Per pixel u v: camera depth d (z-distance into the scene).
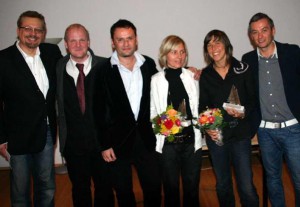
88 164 2.30
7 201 3.14
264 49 2.08
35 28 2.04
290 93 2.05
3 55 2.07
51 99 2.23
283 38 3.96
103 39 3.81
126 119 2.09
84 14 3.76
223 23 3.87
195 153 2.13
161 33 3.84
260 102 2.18
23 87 2.06
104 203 2.36
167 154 2.11
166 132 1.98
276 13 3.88
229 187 2.21
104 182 2.32
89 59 2.25
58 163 4.14
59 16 3.75
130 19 3.80
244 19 3.87
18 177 2.15
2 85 2.06
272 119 2.16
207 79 2.14
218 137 2.06
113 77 2.06
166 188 2.18
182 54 2.11
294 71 2.06
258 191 3.02
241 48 3.94
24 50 2.12
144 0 3.76
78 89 2.17
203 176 3.57
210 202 2.86
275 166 2.28
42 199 2.30
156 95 2.12
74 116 2.18
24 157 2.17
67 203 3.01
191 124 2.12
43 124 2.17
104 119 2.11
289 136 2.13
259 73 2.14
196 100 2.15
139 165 2.20
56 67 2.26
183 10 3.81
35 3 3.72
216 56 2.05
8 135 2.12
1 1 3.69
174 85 2.11
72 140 2.21
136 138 2.14
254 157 4.05
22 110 2.09
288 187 3.05
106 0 3.74
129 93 2.10
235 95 2.05
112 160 2.14
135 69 2.10
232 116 2.07
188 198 2.22
